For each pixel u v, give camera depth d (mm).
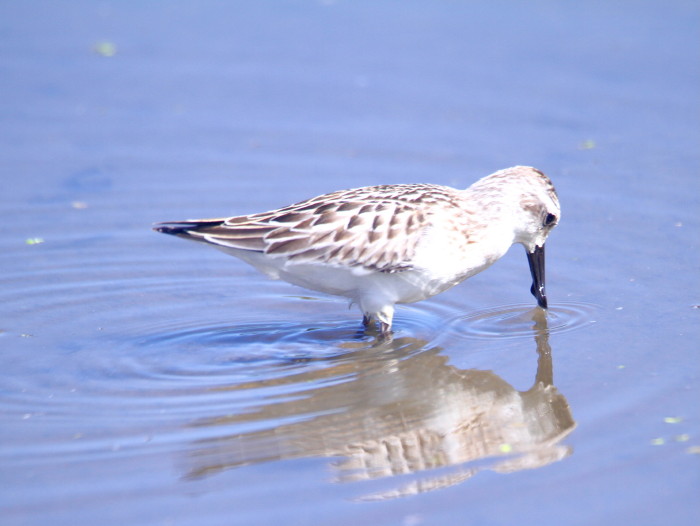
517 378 12938
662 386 12367
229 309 15492
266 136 21141
